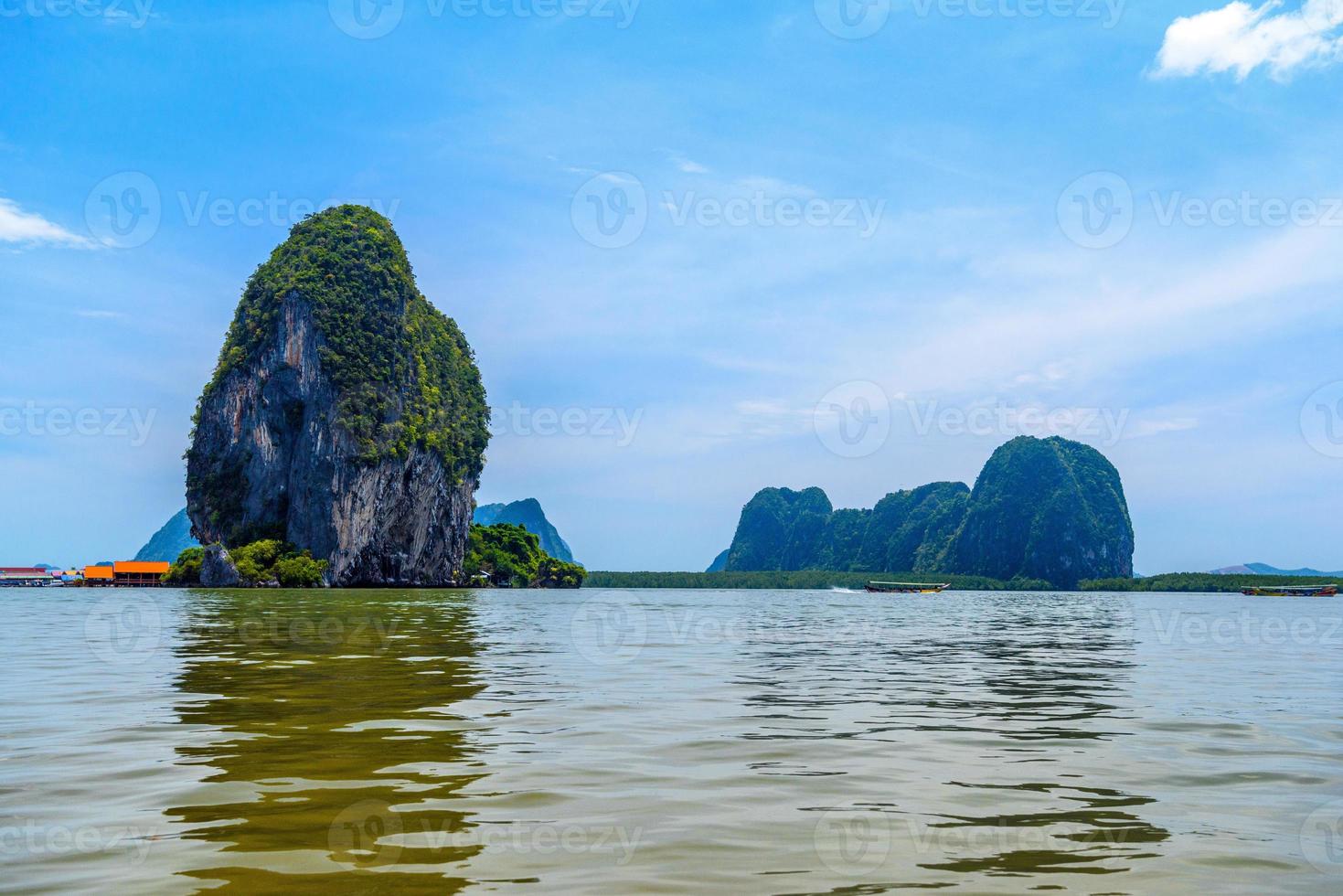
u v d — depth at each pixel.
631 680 15.90
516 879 5.64
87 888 5.42
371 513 113.94
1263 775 8.71
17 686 14.45
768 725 11.30
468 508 136.00
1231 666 20.42
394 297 123.44
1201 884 5.67
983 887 5.57
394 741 9.95
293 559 109.19
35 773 8.30
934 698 14.25
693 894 5.41
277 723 10.98
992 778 8.51
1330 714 12.66
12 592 89.25
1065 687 15.98
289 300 116.06
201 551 113.56
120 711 11.86
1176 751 9.89
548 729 10.80
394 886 5.47
